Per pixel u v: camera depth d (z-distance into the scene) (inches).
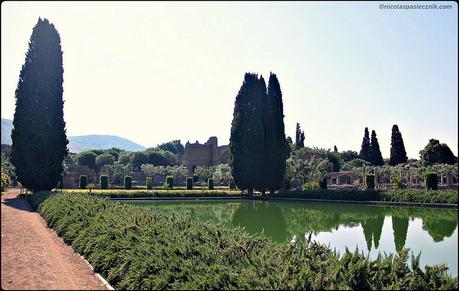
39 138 1163.9
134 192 1407.5
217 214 919.0
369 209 1042.1
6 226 530.0
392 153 2615.7
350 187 1863.9
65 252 372.8
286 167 1685.5
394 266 207.3
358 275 198.5
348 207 1106.7
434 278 198.8
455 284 192.4
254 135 1521.9
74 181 2226.9
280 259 225.3
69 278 281.6
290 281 193.3
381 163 2829.7
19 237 444.5
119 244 297.4
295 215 904.9
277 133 1553.9
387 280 200.7
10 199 1099.9
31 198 914.1
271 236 594.2
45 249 381.7
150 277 235.8
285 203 1266.0
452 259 392.2
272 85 1603.1
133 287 244.4
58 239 443.5
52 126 1188.5
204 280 205.3
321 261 220.5
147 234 312.7
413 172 1978.3
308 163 1729.8
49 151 1177.4
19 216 660.7
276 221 791.1
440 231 650.8
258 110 1541.6
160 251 260.7
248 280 200.8
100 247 321.1
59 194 724.0
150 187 1939.0
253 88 1556.3
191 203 1268.5
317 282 189.8
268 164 1525.6
